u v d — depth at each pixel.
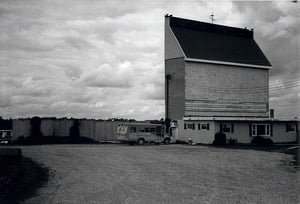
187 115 51.38
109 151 31.77
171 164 22.23
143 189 13.91
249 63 58.62
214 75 54.75
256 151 32.59
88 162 23.30
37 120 50.22
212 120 43.88
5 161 20.98
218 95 55.00
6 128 61.72
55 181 16.00
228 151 32.44
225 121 44.53
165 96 54.59
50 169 19.98
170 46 54.50
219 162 23.48
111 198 12.24
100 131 53.19
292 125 49.09
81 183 15.43
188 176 17.39
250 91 59.09
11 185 14.87
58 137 50.47
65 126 51.59
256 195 13.03
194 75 52.50
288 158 26.41
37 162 23.25
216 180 16.30
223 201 11.86
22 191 13.69
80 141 50.66
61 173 18.48
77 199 12.16
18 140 48.34
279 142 47.91
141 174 18.02
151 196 12.54
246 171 19.45
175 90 53.22
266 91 61.19
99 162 23.28
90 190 13.78
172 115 53.44
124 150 32.97
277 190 14.08
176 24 55.91
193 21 57.78
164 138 44.50
